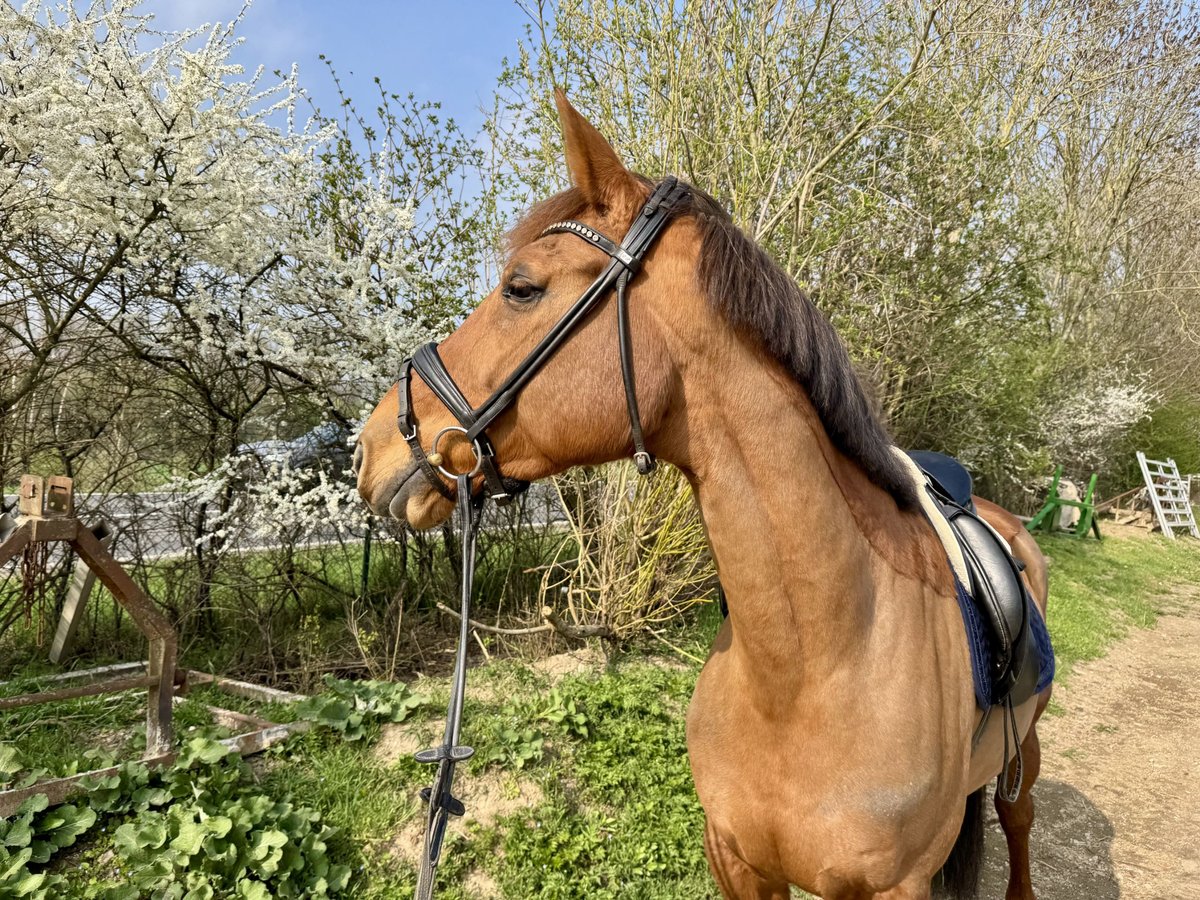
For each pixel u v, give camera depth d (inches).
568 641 183.3
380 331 162.9
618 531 177.3
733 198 173.6
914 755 54.5
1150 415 666.8
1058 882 125.9
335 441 173.2
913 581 59.9
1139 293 618.2
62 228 137.3
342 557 186.1
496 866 105.0
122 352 149.7
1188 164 584.1
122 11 135.1
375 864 101.5
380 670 157.3
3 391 142.9
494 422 54.4
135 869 87.6
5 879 82.9
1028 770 99.7
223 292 154.6
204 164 146.3
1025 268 318.0
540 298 53.4
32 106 128.1
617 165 54.9
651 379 52.6
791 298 54.9
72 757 109.9
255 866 92.3
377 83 180.5
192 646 159.8
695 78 177.3
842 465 59.4
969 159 280.2
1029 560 101.7
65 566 149.9
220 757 107.3
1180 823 149.8
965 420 395.9
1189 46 511.2
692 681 163.6
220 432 160.7
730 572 55.4
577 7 175.3
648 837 113.4
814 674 54.8
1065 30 359.3
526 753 124.4
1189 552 541.3
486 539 197.5
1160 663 267.0
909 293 261.7
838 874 54.7
